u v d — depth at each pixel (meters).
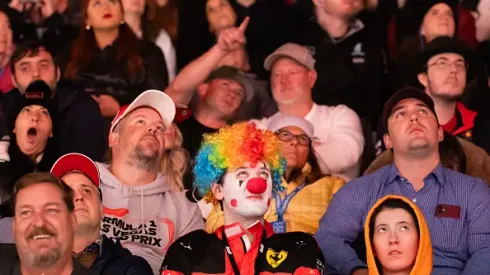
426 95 16.55
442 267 15.77
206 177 14.12
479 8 20.83
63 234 13.39
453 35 20.50
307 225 18.08
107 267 14.91
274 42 20.69
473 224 15.79
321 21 20.72
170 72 20.69
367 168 19.11
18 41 20.42
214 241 13.99
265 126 20.17
